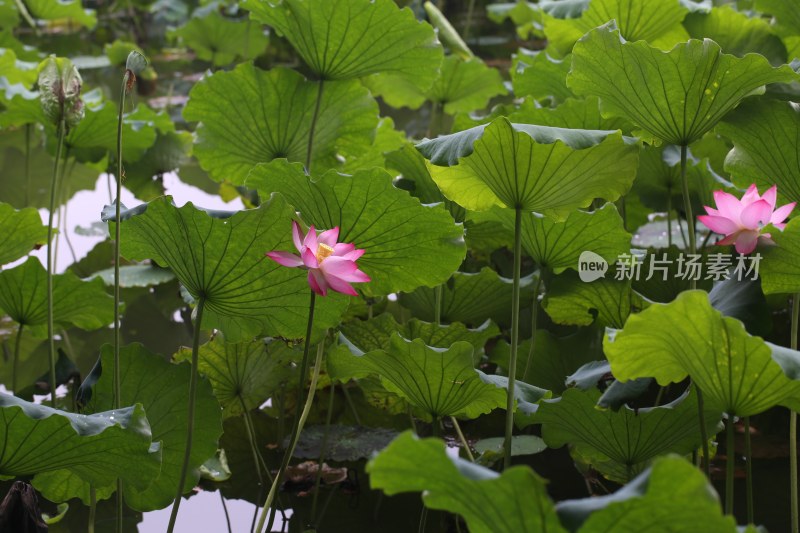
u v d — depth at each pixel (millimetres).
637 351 3330
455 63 6629
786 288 3678
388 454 2955
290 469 4277
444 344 4141
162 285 5660
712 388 3340
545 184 3609
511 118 4473
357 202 3750
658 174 4551
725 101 3707
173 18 12531
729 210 3633
